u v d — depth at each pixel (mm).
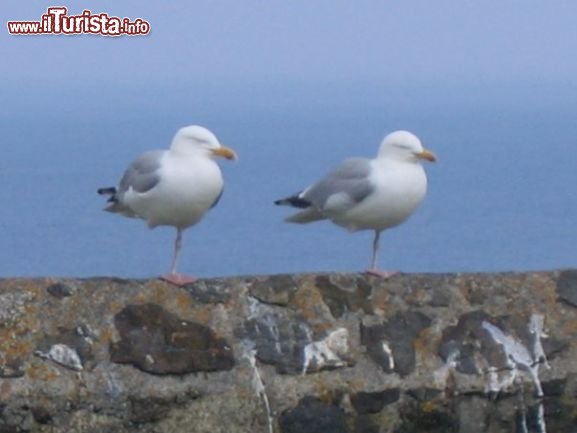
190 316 11664
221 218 88125
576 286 12414
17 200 111688
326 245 67250
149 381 11453
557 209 95312
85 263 61438
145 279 11766
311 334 11789
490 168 158875
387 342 11906
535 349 12164
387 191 12781
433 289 12188
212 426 11562
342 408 11727
